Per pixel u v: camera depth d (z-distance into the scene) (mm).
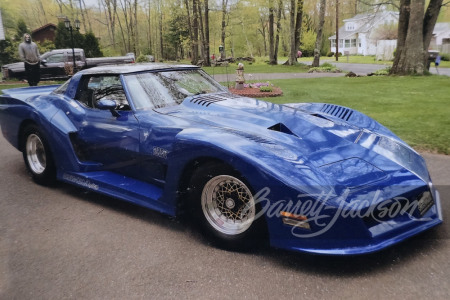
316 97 10414
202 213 2705
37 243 2799
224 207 2633
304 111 3469
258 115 3115
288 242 2348
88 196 3736
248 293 2143
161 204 2945
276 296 2107
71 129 3668
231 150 2412
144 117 3160
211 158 2568
